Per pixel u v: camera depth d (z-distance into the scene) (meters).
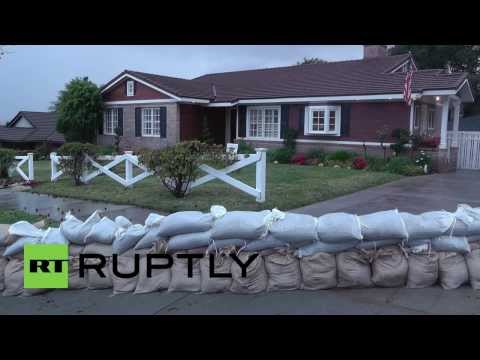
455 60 35.47
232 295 4.59
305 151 19.03
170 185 9.52
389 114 16.94
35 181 12.91
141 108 21.44
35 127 30.52
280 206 8.56
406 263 4.62
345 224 4.56
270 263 4.66
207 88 22.95
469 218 4.68
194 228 4.66
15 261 4.82
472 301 4.32
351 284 4.62
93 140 23.06
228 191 10.24
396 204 9.11
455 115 18.09
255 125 20.73
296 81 21.02
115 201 9.37
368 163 15.93
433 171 15.59
